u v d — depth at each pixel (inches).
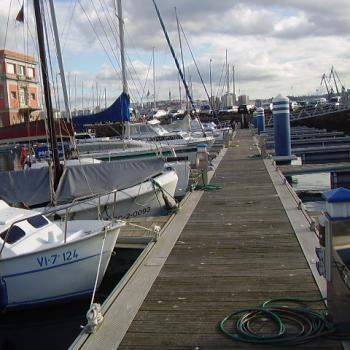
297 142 1071.0
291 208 402.3
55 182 400.2
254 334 178.1
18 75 2346.2
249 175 620.1
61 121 519.5
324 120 1652.3
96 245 283.3
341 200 176.4
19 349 253.8
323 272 182.9
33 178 390.3
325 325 180.1
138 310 206.1
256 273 247.3
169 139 904.3
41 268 271.6
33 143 743.1
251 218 374.6
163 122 1791.3
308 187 735.1
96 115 648.4
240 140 1275.8
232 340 176.9
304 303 205.3
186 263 269.1
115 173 418.9
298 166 708.7
